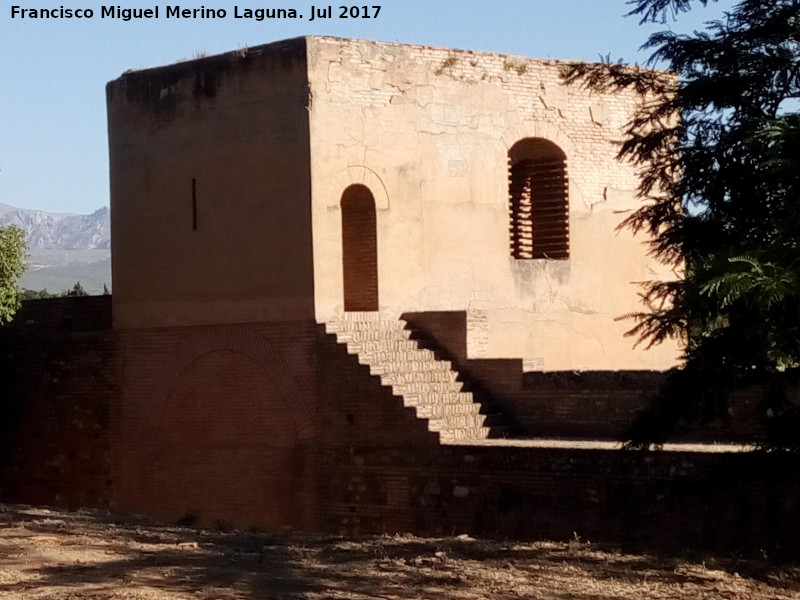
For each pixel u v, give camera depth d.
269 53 24.66
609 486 19.56
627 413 22.28
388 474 22.70
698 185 17.58
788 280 15.15
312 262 24.00
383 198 25.02
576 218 27.59
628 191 28.23
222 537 18.56
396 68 25.23
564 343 27.34
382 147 25.02
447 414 22.80
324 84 24.31
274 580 14.75
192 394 25.83
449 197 25.89
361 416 23.19
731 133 17.44
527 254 27.88
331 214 24.28
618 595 14.10
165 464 26.22
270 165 24.66
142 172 26.67
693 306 16.45
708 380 16.88
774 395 17.36
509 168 27.00
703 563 16.33
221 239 25.38
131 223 26.86
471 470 21.41
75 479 27.81
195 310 25.78
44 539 17.77
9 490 28.91
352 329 24.17
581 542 19.03
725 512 18.39
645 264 28.50
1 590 14.01
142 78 26.62
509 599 13.80
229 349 25.23
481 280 26.25
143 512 26.56
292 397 24.25
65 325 28.39
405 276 25.30
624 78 18.83
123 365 27.00
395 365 23.45
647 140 18.23
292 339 24.27
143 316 26.64
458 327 24.52
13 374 28.95
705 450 18.78
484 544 17.89
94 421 27.52
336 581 14.74
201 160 25.69
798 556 17.67
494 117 26.47
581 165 27.62
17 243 27.27
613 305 28.08
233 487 25.09
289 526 24.17
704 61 17.77
